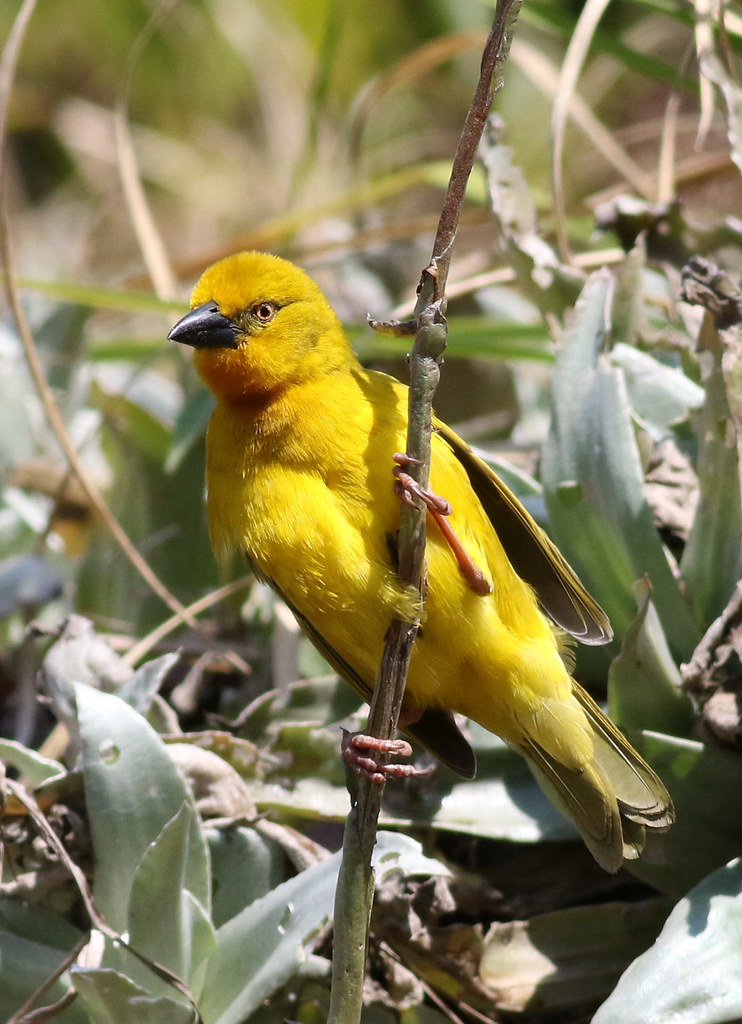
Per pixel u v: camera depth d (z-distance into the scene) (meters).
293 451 6.86
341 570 6.70
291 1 16.78
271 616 9.84
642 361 8.84
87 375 12.12
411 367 5.88
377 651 6.88
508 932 7.28
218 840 7.39
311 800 7.73
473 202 13.41
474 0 16.33
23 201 17.56
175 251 16.72
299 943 6.57
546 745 6.99
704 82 9.12
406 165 15.62
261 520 6.85
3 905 7.19
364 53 16.34
